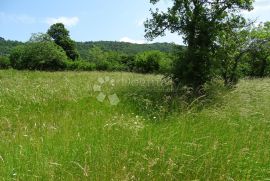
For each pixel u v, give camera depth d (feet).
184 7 47.85
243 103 30.68
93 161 16.56
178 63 45.68
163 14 48.44
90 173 15.44
